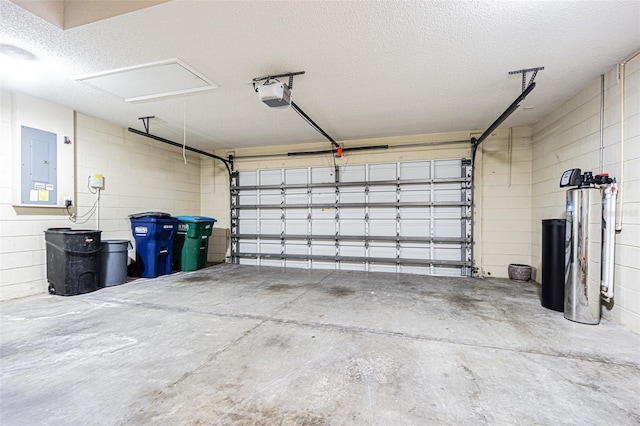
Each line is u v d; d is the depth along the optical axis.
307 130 5.67
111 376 2.03
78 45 2.79
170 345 2.51
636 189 2.82
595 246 2.98
